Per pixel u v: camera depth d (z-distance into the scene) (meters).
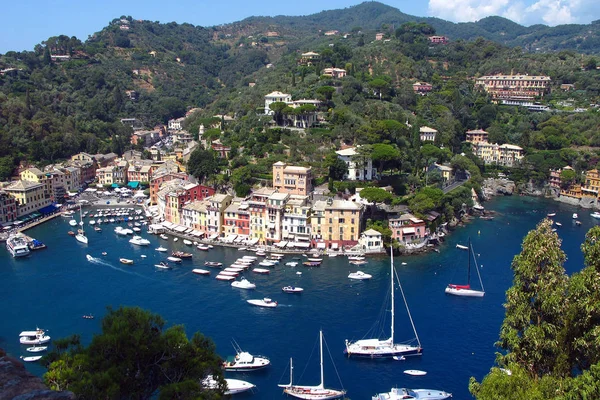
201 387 51.84
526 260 62.28
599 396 48.09
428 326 140.25
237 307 152.50
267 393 109.69
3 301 156.88
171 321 142.12
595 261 60.03
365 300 158.38
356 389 111.38
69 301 157.00
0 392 28.39
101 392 46.41
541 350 59.28
